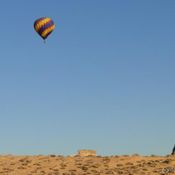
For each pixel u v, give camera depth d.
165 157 68.19
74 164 67.50
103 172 62.78
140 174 60.91
